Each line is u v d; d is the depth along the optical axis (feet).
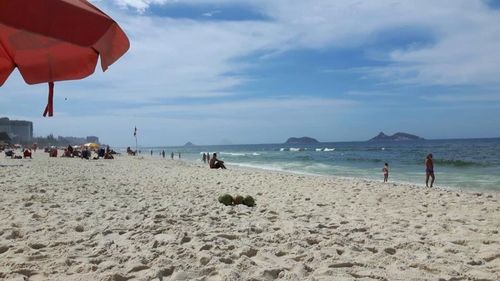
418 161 148.77
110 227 25.31
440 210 37.06
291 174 86.02
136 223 26.63
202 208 34.24
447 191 53.06
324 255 19.40
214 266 17.04
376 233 25.32
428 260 18.72
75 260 18.12
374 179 82.84
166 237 22.40
